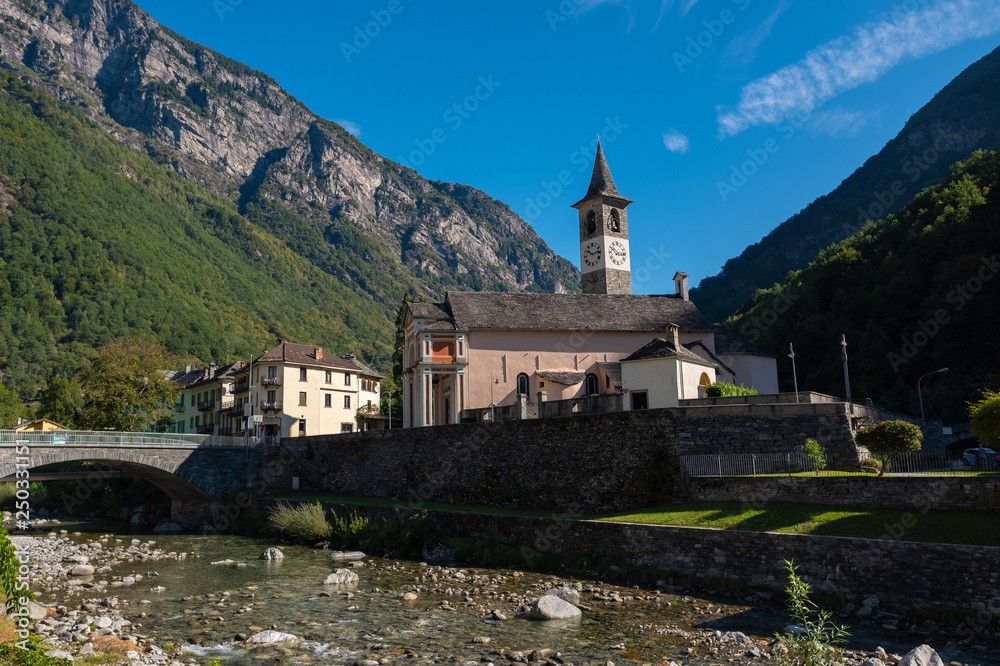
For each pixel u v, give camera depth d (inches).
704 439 1489.9
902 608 922.1
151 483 2802.7
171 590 1239.5
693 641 849.5
